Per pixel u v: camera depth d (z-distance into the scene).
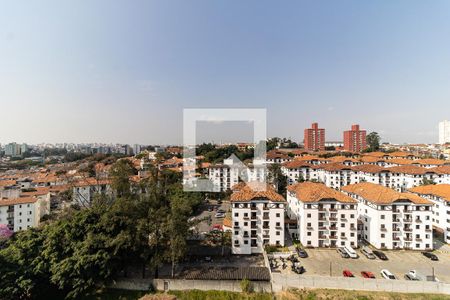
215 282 47.38
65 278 42.06
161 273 51.47
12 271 41.66
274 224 63.12
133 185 78.19
